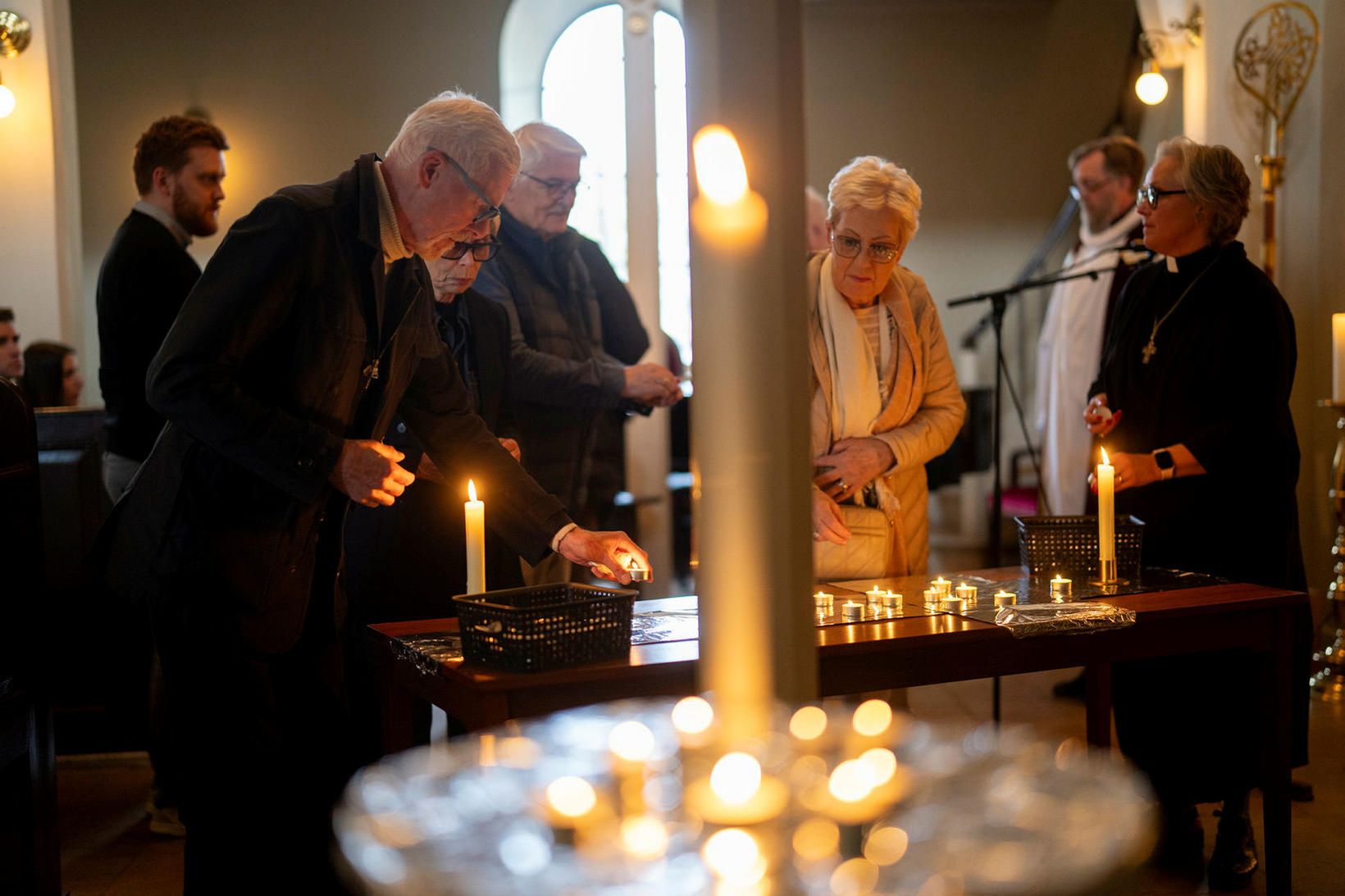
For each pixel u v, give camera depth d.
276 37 7.88
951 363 2.91
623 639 2.00
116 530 2.14
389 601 2.74
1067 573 2.73
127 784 3.61
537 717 1.91
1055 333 4.91
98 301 3.46
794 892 0.91
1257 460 2.79
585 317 3.55
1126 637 2.32
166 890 2.85
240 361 1.99
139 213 3.50
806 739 1.19
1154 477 2.77
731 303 1.02
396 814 1.01
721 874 0.92
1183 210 2.86
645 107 6.80
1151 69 5.25
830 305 2.77
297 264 2.01
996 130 9.02
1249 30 4.77
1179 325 2.91
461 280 2.75
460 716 1.96
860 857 0.98
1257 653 2.49
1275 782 2.48
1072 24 8.85
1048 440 4.96
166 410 1.96
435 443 2.43
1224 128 4.90
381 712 2.47
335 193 2.09
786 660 1.05
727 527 1.04
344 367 2.09
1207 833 3.10
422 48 7.96
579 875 0.92
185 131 3.51
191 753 2.08
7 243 5.03
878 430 2.79
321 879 2.23
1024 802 1.01
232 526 2.05
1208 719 2.81
